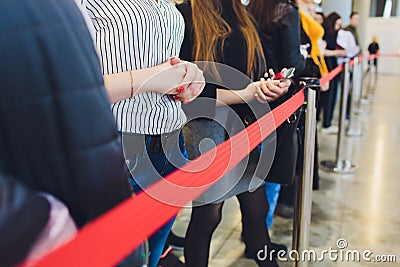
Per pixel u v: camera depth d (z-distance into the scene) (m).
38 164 0.58
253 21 1.74
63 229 0.58
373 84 10.49
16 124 0.56
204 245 1.80
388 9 15.73
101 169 0.64
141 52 1.22
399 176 3.63
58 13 0.60
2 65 0.54
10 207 0.49
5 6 0.55
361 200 3.13
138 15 1.19
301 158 1.86
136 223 0.71
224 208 3.02
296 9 2.16
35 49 0.56
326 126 5.41
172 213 0.85
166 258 2.19
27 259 0.52
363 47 12.08
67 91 0.59
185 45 1.58
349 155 4.26
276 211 2.90
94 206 0.64
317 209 2.97
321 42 3.58
